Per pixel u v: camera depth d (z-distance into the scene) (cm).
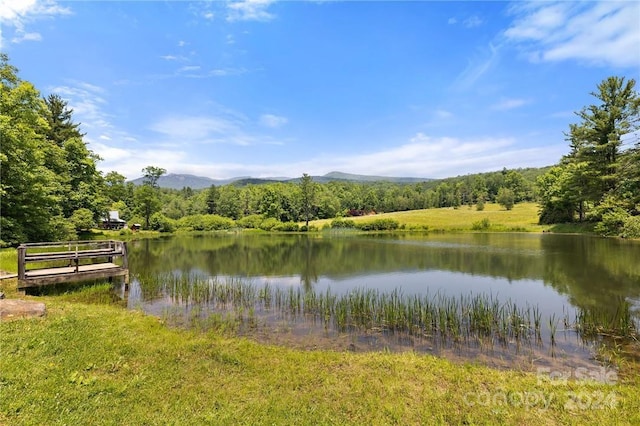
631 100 3709
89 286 1357
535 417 475
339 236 5425
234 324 998
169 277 1794
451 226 6081
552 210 5381
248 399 500
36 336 627
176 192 14850
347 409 482
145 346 662
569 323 1030
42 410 429
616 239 3378
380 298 1381
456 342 877
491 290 1559
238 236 5709
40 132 3025
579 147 4262
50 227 2434
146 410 454
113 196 6506
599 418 475
